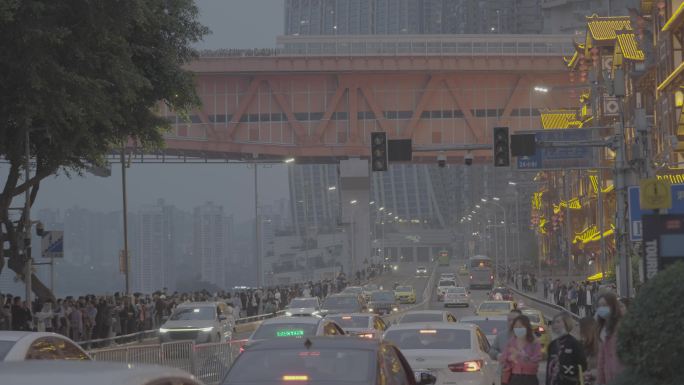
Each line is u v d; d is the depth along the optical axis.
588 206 143.25
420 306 107.69
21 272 53.78
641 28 111.56
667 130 89.81
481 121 156.50
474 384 21.86
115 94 46.53
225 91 156.25
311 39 152.62
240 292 95.31
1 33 42.44
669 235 22.33
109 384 8.49
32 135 50.91
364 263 169.75
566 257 165.00
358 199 164.75
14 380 8.45
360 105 156.88
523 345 20.42
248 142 156.50
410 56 152.00
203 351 35.53
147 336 58.44
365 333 39.56
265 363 15.15
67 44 44.31
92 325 52.09
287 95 156.00
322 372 14.78
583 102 131.25
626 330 14.33
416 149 56.06
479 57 152.38
